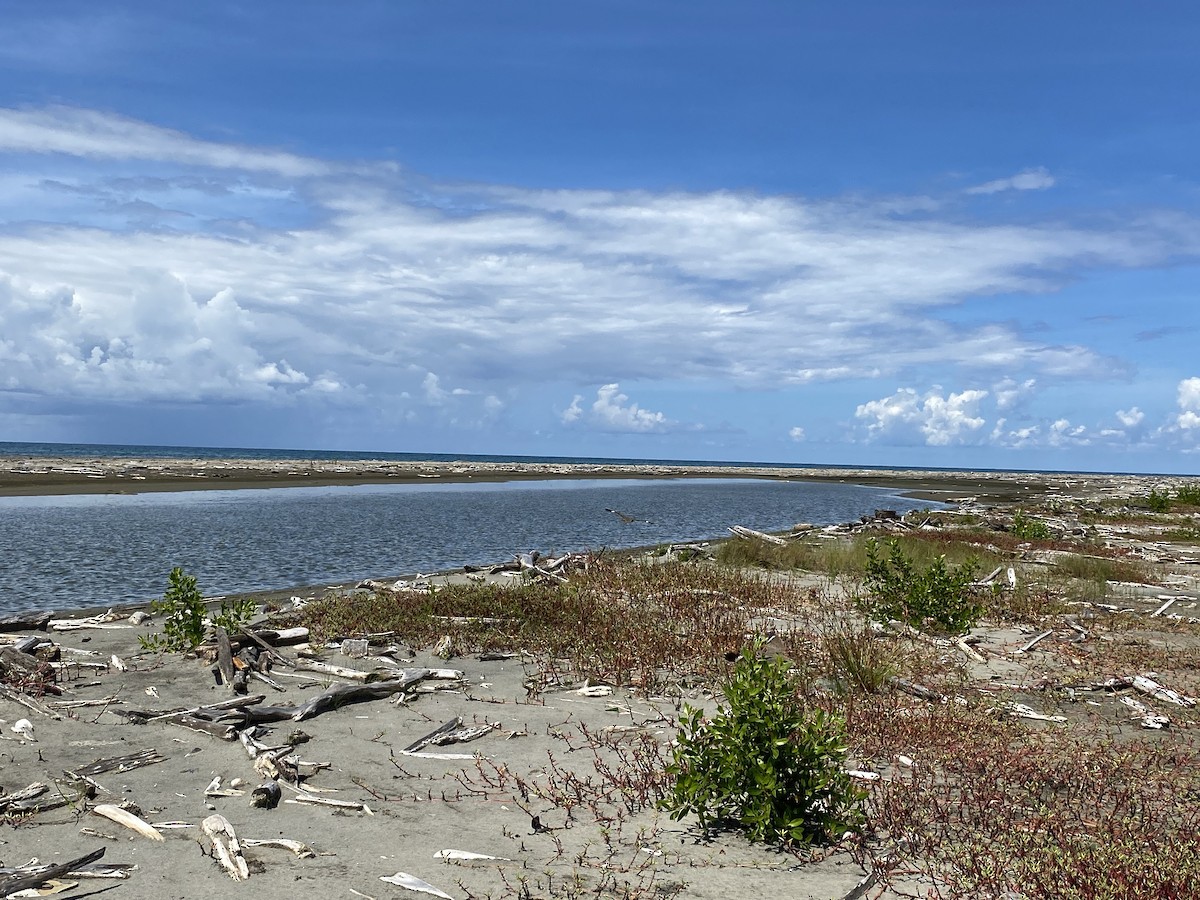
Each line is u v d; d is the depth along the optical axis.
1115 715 8.56
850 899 4.53
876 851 5.17
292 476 55.25
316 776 6.41
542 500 46.16
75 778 6.18
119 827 5.41
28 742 7.04
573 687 9.19
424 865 4.91
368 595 13.99
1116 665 10.61
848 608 13.91
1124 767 6.69
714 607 13.20
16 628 11.52
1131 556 24.12
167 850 5.07
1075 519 37.59
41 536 22.08
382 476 61.44
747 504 50.62
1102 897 4.47
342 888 4.61
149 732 7.40
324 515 31.30
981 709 8.27
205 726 7.36
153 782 6.23
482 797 6.03
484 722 7.86
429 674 9.36
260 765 6.41
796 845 5.25
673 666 9.95
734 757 5.42
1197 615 14.55
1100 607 14.95
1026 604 14.47
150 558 19.27
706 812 5.77
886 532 28.09
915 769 6.57
